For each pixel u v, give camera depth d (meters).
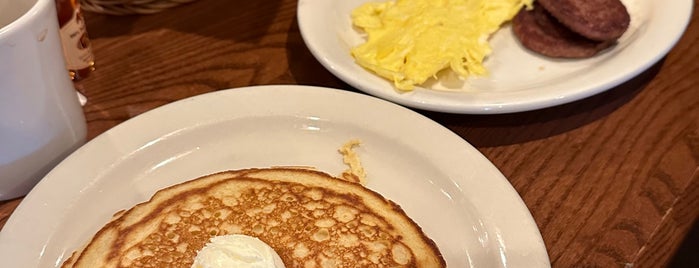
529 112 0.32
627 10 0.36
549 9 0.35
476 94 0.30
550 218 0.27
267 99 0.31
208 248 0.24
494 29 0.37
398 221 0.26
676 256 0.29
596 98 0.32
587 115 0.32
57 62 0.27
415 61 0.33
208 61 0.35
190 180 0.28
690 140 0.30
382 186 0.28
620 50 0.34
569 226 0.26
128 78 0.35
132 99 0.33
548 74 0.35
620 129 0.31
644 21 0.36
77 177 0.27
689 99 0.32
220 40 0.37
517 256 0.24
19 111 0.25
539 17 0.37
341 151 0.29
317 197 0.27
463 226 0.26
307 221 0.26
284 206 0.27
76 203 0.27
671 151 0.29
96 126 0.32
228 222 0.26
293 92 0.31
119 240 0.26
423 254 0.25
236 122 0.30
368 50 0.34
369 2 0.39
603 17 0.34
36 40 0.24
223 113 0.30
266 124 0.30
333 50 0.33
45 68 0.26
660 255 0.25
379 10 0.38
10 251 0.25
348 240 0.26
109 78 0.35
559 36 0.36
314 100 0.31
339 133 0.30
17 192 0.28
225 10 0.39
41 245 0.25
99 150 0.28
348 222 0.26
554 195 0.28
